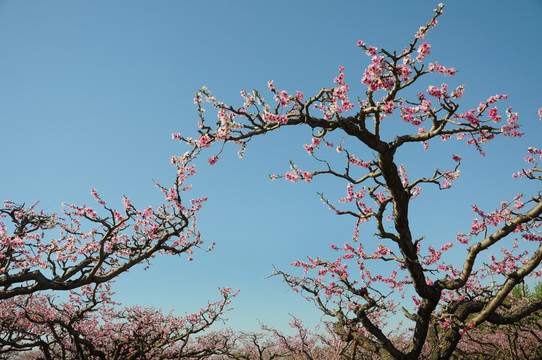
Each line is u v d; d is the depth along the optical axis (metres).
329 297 11.16
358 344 10.47
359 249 10.01
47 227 10.07
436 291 9.37
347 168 7.48
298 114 6.46
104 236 7.88
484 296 10.86
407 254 8.58
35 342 9.48
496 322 9.71
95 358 11.41
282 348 13.99
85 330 11.74
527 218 8.33
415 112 6.92
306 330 12.66
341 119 6.37
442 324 9.79
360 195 8.33
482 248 8.71
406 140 7.12
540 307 9.91
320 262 11.27
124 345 11.08
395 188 7.59
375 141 6.75
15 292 7.52
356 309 10.62
